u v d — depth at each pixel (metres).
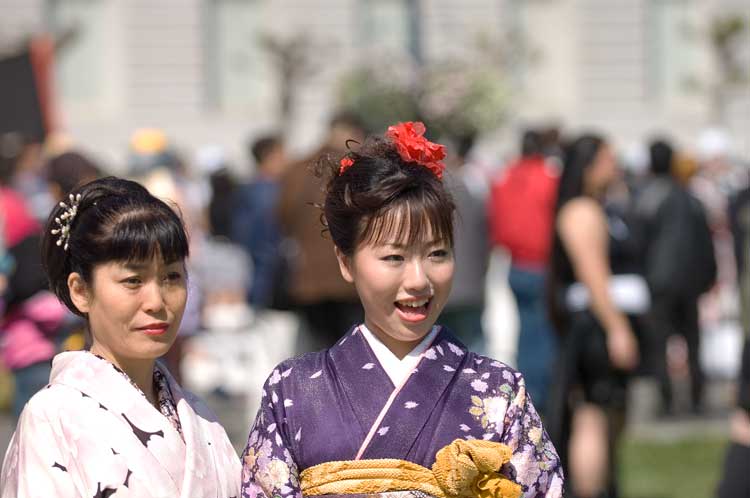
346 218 8.53
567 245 17.02
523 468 8.55
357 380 8.55
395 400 8.47
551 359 23.28
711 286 26.28
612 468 17.56
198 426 8.85
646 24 71.69
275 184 27.98
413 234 8.38
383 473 8.35
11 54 23.67
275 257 23.25
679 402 26.92
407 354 8.65
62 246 8.72
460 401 8.55
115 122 70.25
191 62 71.19
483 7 70.00
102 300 8.58
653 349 17.91
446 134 35.75
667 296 25.69
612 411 17.27
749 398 14.72
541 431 8.70
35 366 15.55
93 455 8.34
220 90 72.31
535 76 70.69
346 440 8.42
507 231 23.48
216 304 28.31
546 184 23.34
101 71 71.00
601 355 17.03
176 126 70.75
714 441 23.41
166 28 71.00
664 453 22.52
